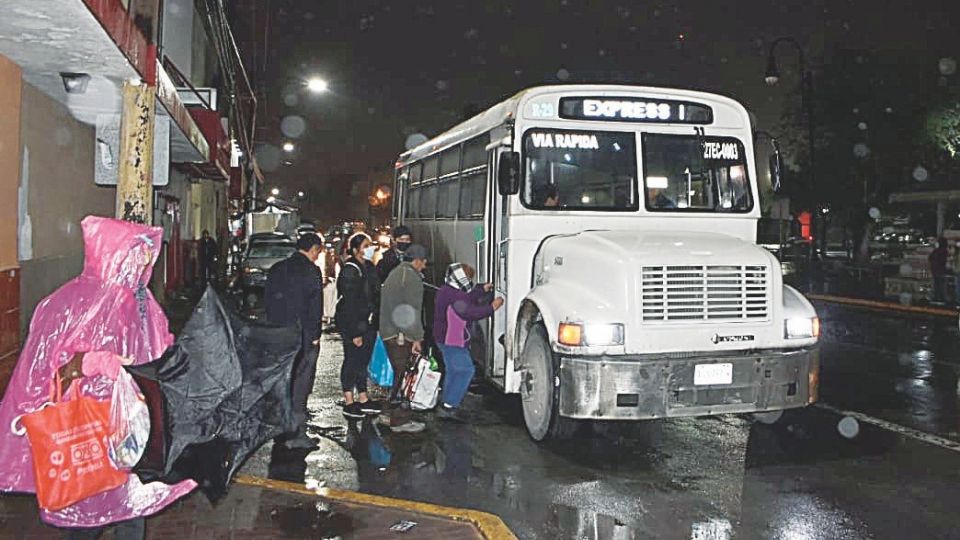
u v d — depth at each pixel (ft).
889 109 115.65
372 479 23.84
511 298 29.55
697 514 20.99
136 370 13.94
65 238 36.96
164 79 31.48
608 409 24.45
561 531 19.90
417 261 32.01
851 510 21.26
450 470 24.68
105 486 13.82
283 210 142.20
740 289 25.36
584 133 30.01
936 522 20.45
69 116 37.06
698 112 31.01
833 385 37.27
